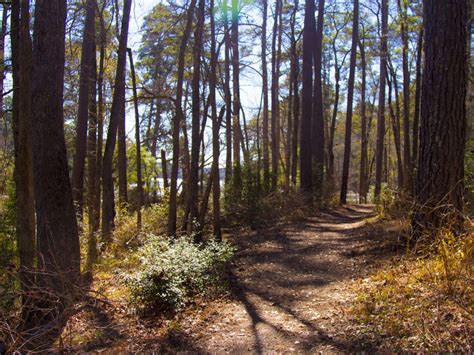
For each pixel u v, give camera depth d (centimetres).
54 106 673
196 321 614
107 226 1118
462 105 716
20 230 676
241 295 710
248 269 876
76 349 543
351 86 2056
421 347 419
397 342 440
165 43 1430
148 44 1424
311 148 1859
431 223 681
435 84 722
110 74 1434
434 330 437
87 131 1389
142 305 674
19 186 675
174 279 681
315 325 534
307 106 1855
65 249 664
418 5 1664
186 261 736
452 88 712
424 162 732
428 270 533
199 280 727
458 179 708
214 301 691
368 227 1141
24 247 671
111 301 712
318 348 469
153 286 666
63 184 680
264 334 536
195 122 1119
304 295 673
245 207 1552
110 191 1130
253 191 1616
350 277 720
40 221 664
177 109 1180
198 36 1095
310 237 1159
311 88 1866
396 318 485
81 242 1028
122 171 1579
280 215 1561
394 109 3803
